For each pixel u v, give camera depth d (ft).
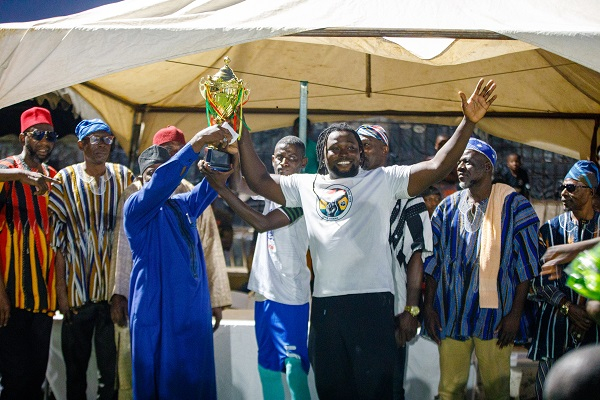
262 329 14.61
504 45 18.19
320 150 13.78
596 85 21.65
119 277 14.76
